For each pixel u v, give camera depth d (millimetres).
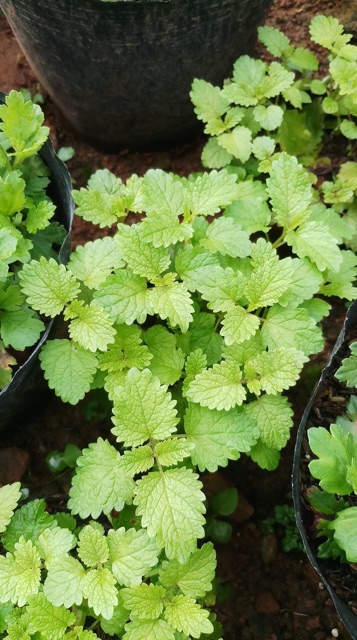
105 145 798
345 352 612
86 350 586
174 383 619
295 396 722
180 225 589
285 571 690
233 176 609
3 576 551
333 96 759
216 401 563
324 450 535
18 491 577
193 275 582
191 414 575
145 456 549
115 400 542
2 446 708
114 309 573
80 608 568
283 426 583
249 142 688
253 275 577
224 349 587
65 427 721
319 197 749
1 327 595
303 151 767
